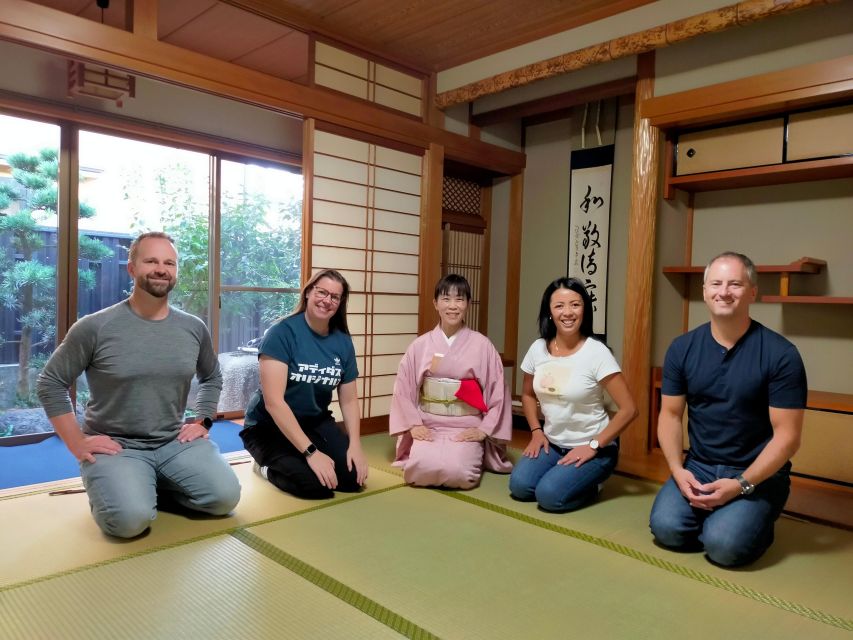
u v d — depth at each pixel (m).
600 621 1.54
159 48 2.72
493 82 3.69
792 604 1.65
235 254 4.50
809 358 3.21
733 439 2.02
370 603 1.59
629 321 3.29
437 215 4.05
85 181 3.80
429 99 4.01
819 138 2.80
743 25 2.78
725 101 2.92
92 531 2.03
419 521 2.21
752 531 1.84
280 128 4.61
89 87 3.36
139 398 2.13
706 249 3.55
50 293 3.69
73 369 2.05
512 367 4.68
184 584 1.66
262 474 2.70
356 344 3.68
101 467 2.01
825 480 2.82
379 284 3.79
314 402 2.59
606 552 1.98
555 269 4.45
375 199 3.72
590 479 2.40
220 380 2.47
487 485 2.72
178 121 4.08
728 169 3.10
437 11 3.26
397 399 2.89
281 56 3.92
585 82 3.65
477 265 4.75
